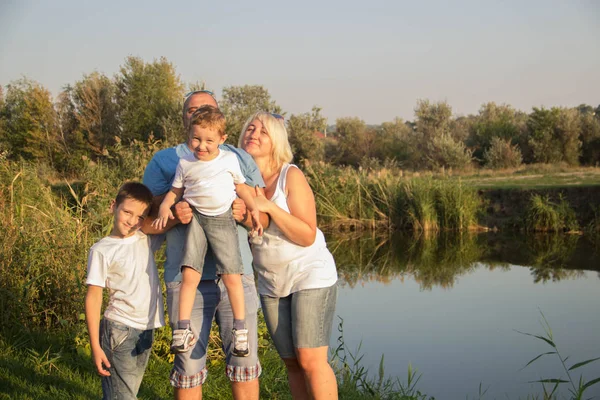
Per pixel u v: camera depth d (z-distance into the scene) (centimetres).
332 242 1684
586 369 657
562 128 3275
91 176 966
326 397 351
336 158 4141
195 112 321
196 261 321
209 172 321
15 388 433
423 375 631
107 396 320
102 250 311
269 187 361
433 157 3425
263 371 523
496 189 1920
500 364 668
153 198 331
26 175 863
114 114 3288
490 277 1202
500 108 4322
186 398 336
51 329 576
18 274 583
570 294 1033
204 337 337
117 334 312
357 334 789
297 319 349
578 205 1791
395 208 1939
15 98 3378
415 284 1141
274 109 3050
